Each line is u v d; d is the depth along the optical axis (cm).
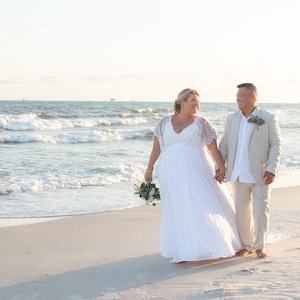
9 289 495
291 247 613
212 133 566
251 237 586
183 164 557
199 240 544
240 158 570
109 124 3659
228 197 590
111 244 694
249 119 562
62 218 893
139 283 496
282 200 1040
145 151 2055
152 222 857
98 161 1670
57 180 1278
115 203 1041
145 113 4662
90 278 523
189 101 556
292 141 2681
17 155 1795
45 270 563
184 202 551
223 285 468
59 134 2550
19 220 877
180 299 439
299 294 434
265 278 483
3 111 4731
